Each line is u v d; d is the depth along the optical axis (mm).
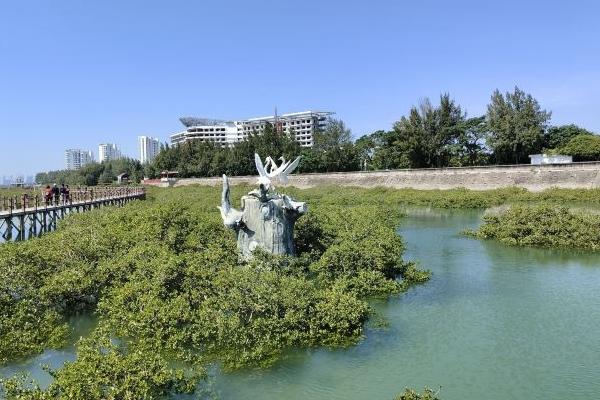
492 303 17688
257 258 18094
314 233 22609
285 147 90750
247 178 81625
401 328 15328
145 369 10602
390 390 11703
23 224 31734
